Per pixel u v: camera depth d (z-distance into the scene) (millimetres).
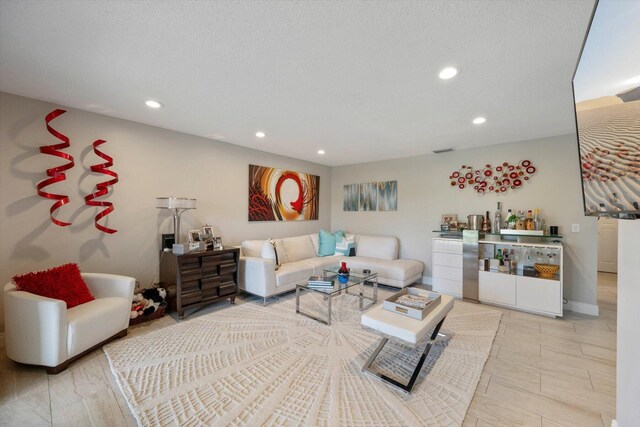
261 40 1610
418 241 4695
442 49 1675
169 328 2705
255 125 3209
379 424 1500
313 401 1677
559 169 3441
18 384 1812
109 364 2061
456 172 4273
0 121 2344
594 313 3209
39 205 2527
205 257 3189
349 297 3797
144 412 1554
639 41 738
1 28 1507
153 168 3285
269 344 2396
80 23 1473
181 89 2273
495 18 1391
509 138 3613
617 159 887
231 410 1585
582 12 1331
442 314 2143
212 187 3869
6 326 2002
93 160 2838
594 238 3238
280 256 4121
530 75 1980
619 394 1347
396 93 2303
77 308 2197
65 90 2312
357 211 5527
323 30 1509
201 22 1454
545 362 2164
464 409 1629
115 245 3000
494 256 3812
